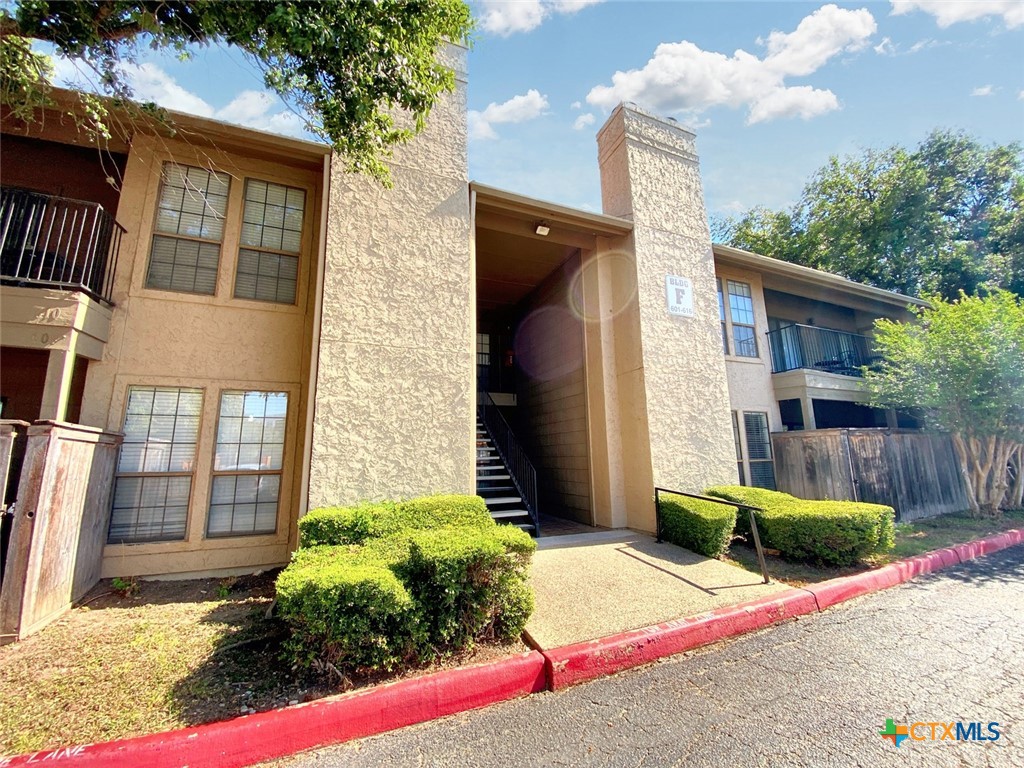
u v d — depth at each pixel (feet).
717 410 26.40
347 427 17.65
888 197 61.41
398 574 11.20
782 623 13.32
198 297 18.97
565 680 10.21
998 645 11.27
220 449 18.53
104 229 17.54
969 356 24.67
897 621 13.08
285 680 9.56
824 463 26.66
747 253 30.91
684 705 9.14
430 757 7.76
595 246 28.63
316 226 21.29
